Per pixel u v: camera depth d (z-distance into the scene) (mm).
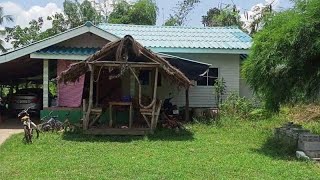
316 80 11570
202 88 18781
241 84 19141
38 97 19000
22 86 27781
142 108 13336
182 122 16078
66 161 9289
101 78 16391
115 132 13086
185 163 9086
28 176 7922
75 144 11609
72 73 13320
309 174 8227
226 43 19094
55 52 15344
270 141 12227
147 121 13430
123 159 9508
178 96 18422
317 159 9617
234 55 18938
